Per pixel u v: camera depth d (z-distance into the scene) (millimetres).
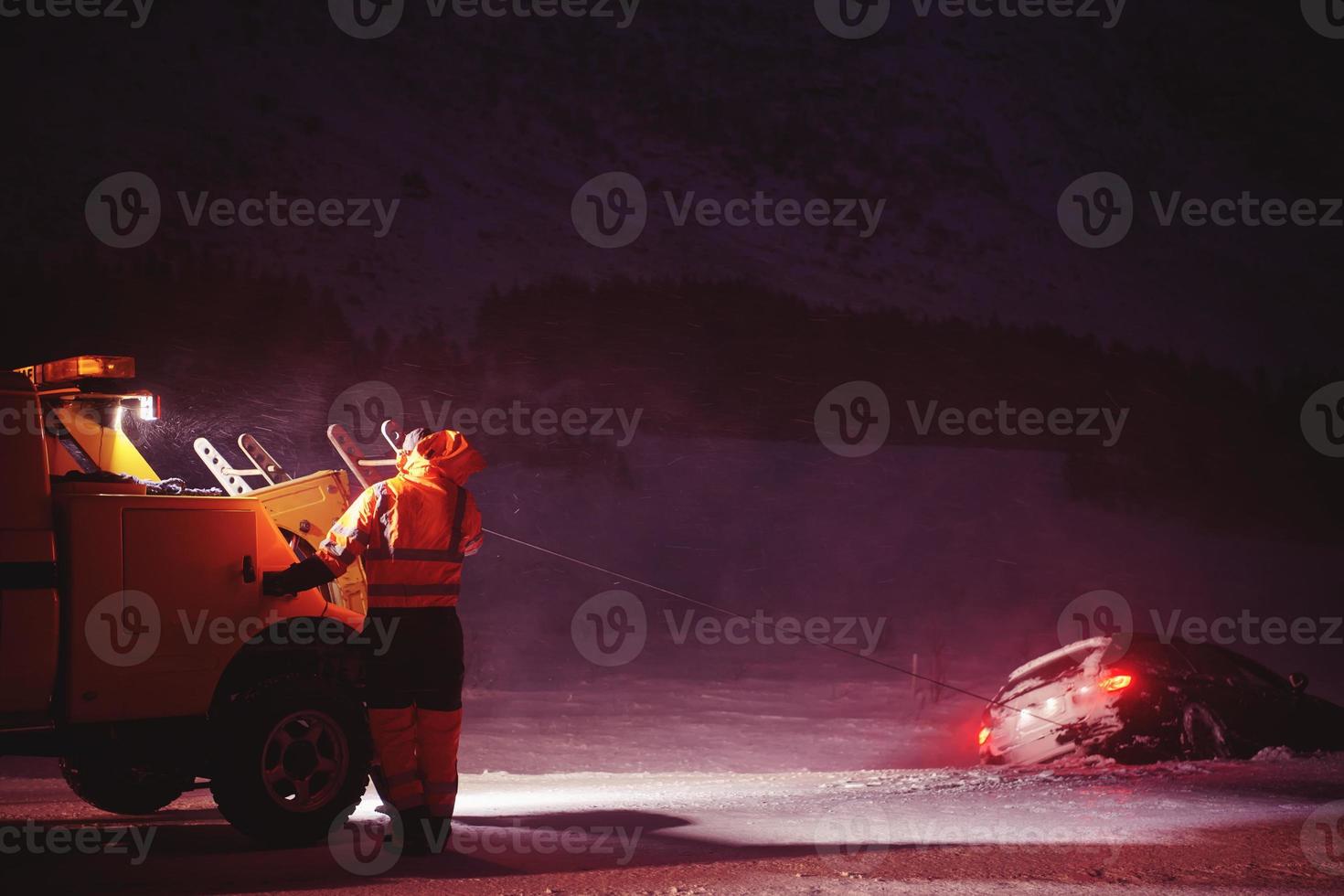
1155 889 4195
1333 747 10617
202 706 5660
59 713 5359
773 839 5527
